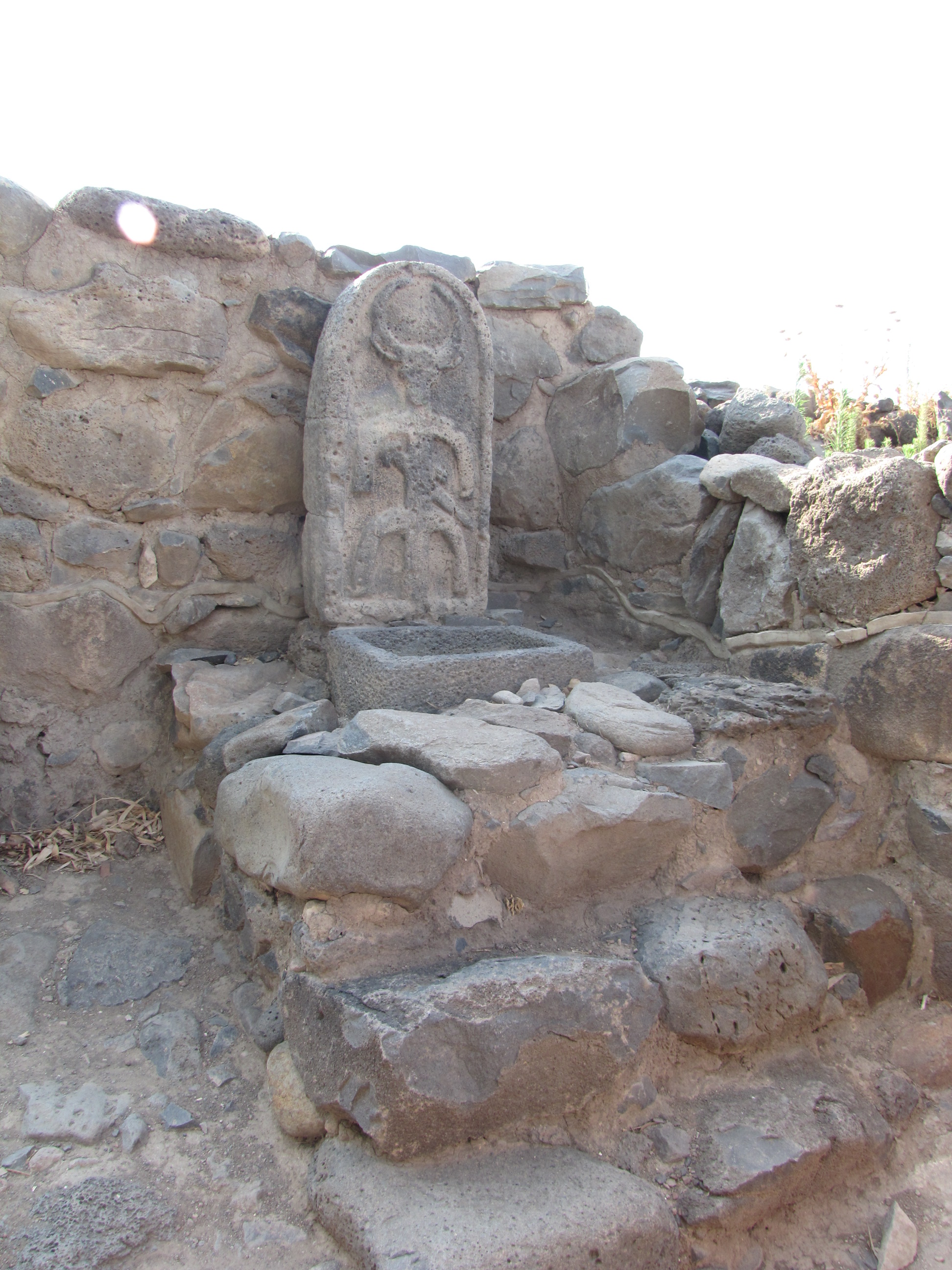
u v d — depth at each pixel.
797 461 3.11
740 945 1.96
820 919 2.27
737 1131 1.76
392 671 2.25
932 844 2.30
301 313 2.82
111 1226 1.47
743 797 2.25
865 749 2.39
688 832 2.17
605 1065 1.70
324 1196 1.52
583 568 3.50
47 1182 1.56
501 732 2.07
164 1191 1.57
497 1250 1.38
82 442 2.58
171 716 2.74
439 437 2.87
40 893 2.33
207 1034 1.94
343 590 2.75
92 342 2.53
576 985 1.70
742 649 2.74
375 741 2.02
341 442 2.69
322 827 1.66
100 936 2.18
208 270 2.73
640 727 2.22
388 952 1.75
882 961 2.26
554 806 1.94
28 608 2.55
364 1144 1.57
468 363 2.94
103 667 2.67
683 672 2.90
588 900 2.04
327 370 2.68
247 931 2.08
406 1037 1.51
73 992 2.01
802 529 2.51
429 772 1.93
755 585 2.70
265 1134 1.72
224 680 2.67
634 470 3.29
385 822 1.71
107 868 2.46
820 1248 1.73
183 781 2.53
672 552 3.09
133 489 2.68
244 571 2.90
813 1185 1.77
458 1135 1.56
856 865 2.42
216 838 2.24
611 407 3.31
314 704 2.44
